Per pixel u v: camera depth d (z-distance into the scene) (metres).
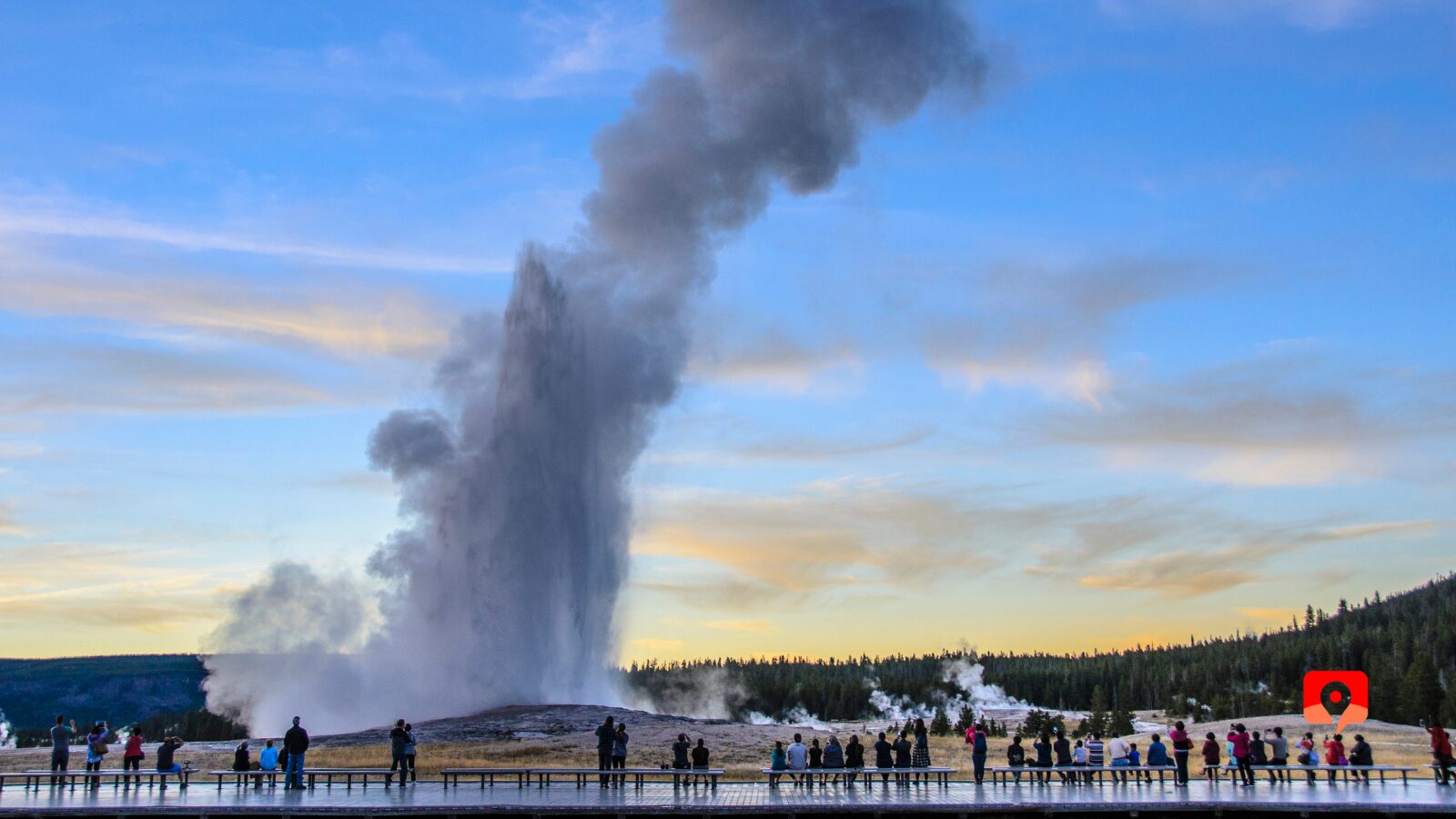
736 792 36.03
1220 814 31.33
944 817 31.48
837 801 32.72
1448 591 196.50
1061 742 38.62
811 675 161.25
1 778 36.97
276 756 38.84
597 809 31.41
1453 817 30.27
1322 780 40.38
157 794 35.47
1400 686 116.31
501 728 58.94
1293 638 182.12
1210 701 142.00
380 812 31.17
